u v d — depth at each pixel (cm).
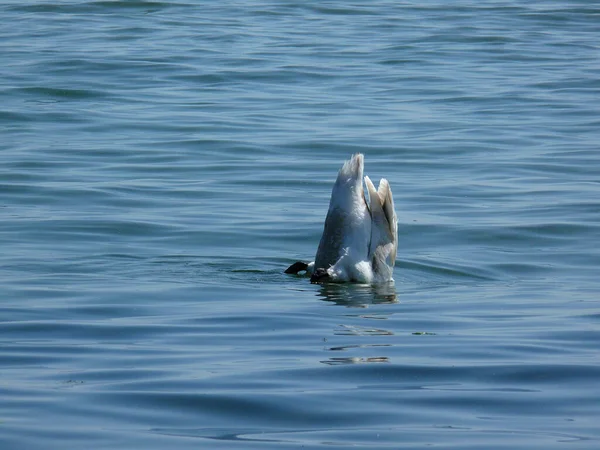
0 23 3828
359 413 852
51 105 2597
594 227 1642
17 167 2019
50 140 2258
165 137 2291
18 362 994
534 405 870
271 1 4450
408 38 3622
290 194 1872
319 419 839
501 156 2141
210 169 2041
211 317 1173
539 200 1811
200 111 2550
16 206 1759
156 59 3167
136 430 813
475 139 2281
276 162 2097
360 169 1407
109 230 1622
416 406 870
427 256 1512
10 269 1395
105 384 923
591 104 2639
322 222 1686
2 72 2950
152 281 1349
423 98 2722
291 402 876
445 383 929
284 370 963
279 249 1548
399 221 1694
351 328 1128
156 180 1953
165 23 3856
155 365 982
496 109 2591
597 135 2316
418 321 1160
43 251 1496
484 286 1354
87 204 1777
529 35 3719
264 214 1734
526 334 1098
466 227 1652
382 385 921
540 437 798
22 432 807
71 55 3192
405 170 2045
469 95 2750
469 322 1156
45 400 880
